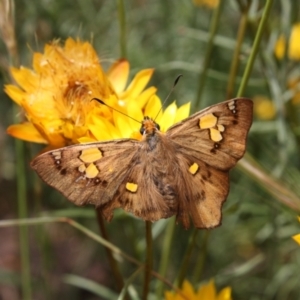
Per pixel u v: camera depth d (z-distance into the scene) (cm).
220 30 31
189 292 19
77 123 16
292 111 23
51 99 17
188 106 16
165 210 14
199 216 14
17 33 29
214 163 15
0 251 35
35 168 14
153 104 16
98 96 17
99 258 33
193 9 30
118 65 18
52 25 29
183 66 24
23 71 17
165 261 21
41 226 23
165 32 31
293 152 26
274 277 27
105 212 14
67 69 17
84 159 14
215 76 24
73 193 14
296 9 24
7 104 33
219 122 15
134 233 21
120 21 20
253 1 21
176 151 15
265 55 23
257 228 29
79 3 30
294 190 22
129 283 17
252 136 26
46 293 23
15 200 34
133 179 15
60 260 34
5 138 33
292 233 25
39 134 16
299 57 25
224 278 22
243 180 28
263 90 30
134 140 15
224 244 30
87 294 33
